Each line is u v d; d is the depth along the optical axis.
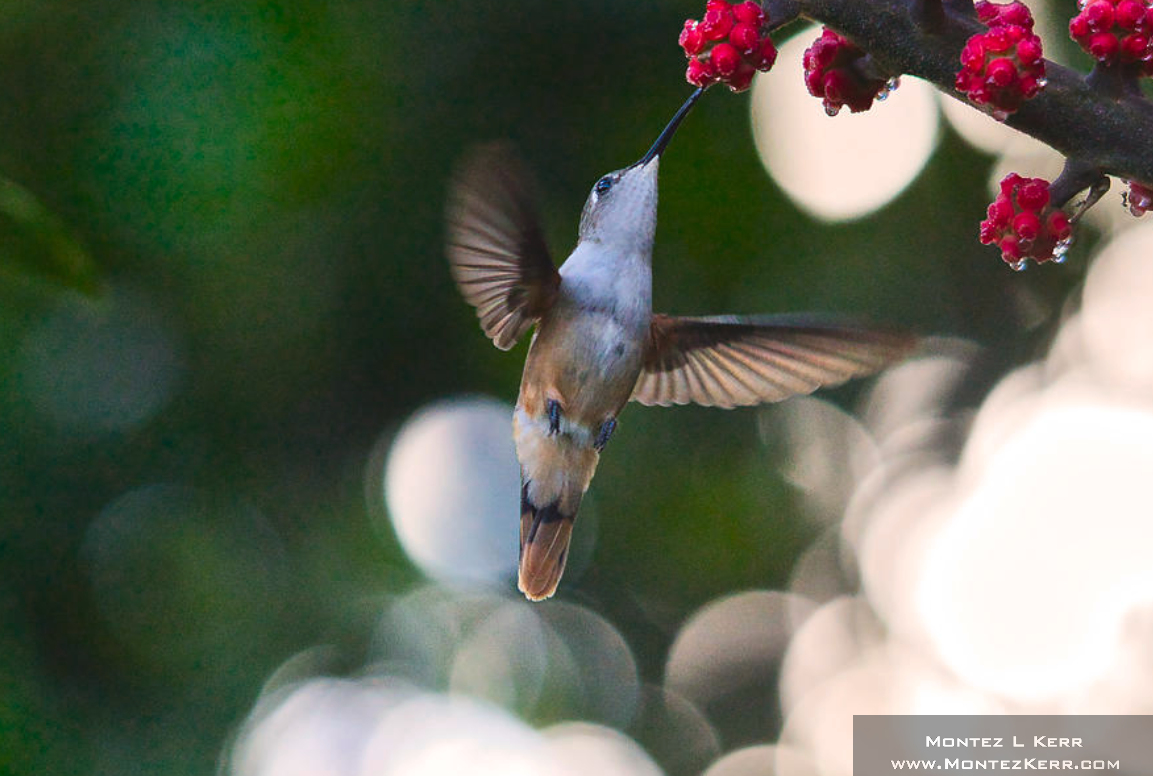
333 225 10.46
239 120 9.56
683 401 7.89
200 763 10.64
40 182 9.72
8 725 9.91
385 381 11.30
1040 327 12.12
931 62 5.10
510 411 11.66
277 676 11.36
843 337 7.31
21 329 10.49
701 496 12.17
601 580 12.59
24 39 9.87
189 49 9.59
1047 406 12.27
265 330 10.77
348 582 11.66
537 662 12.87
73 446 10.85
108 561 10.98
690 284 11.06
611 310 7.29
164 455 11.14
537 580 7.33
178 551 11.12
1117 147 4.97
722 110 10.79
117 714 10.70
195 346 10.81
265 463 11.40
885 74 5.34
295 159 9.73
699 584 12.59
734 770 12.68
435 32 10.42
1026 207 5.23
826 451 12.45
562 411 7.30
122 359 10.82
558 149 10.75
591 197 7.62
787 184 11.03
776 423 12.39
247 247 10.00
